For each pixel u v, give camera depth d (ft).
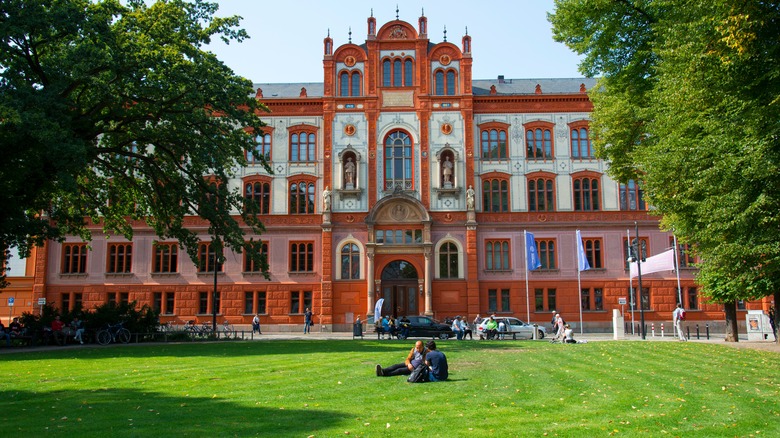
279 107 196.13
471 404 46.09
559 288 187.83
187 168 125.90
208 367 71.10
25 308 187.93
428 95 193.67
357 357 83.56
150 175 130.21
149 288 188.65
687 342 112.57
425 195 189.88
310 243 190.90
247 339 138.00
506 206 191.93
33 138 91.04
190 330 155.84
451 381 58.70
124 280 188.96
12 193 99.09
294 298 188.75
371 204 190.19
